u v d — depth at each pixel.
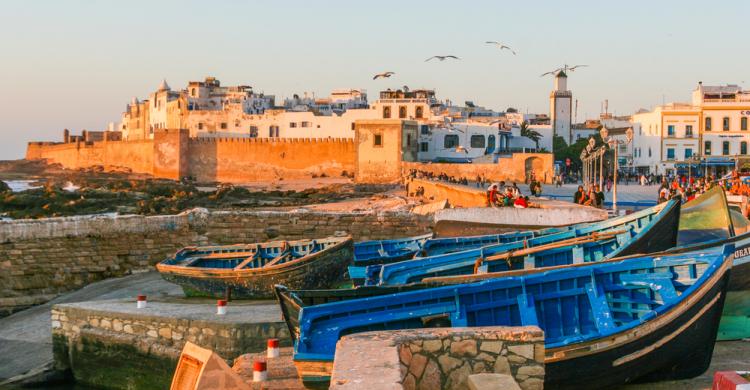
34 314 31.39
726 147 105.88
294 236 39.31
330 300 16.06
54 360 24.28
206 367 10.80
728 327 19.47
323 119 134.25
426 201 61.28
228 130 140.25
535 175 101.06
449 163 107.44
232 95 153.88
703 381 15.24
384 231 39.00
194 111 141.88
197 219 38.69
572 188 81.81
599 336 13.96
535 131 126.94
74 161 183.38
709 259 15.16
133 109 183.12
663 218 21.00
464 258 23.39
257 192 96.94
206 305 24.16
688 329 14.62
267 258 29.61
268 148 132.50
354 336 11.08
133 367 22.16
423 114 124.50
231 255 29.70
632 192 68.69
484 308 15.26
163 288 32.28
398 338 10.89
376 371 9.02
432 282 16.67
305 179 130.38
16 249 33.69
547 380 14.00
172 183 120.75
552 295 15.57
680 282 15.45
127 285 33.59
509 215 34.31
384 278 22.16
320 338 14.71
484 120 122.00
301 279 26.50
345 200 81.25
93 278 35.44
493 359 11.31
